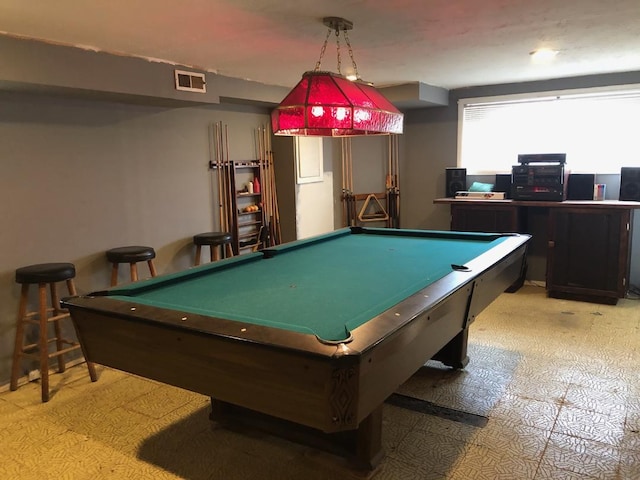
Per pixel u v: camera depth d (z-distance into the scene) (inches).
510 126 205.2
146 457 89.0
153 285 85.4
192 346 62.9
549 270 180.1
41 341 112.5
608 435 91.1
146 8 90.3
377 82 187.9
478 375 118.0
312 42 119.8
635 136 181.8
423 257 110.5
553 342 137.9
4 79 104.0
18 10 89.0
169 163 161.5
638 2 94.3
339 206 234.1
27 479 83.7
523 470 81.7
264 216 198.8
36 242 126.4
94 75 119.6
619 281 167.9
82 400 112.7
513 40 123.8
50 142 128.0
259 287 87.1
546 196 179.5
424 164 226.5
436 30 112.1
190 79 144.9
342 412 54.9
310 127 91.8
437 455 86.4
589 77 183.5
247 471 84.0
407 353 66.3
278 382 57.4
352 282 89.6
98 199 140.6
